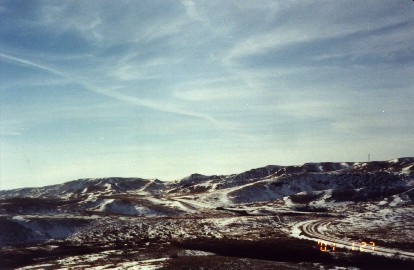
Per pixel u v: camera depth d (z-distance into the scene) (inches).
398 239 2711.6
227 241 2896.2
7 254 2576.3
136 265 2202.3
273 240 2837.1
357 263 2197.3
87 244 2979.8
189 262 2239.2
